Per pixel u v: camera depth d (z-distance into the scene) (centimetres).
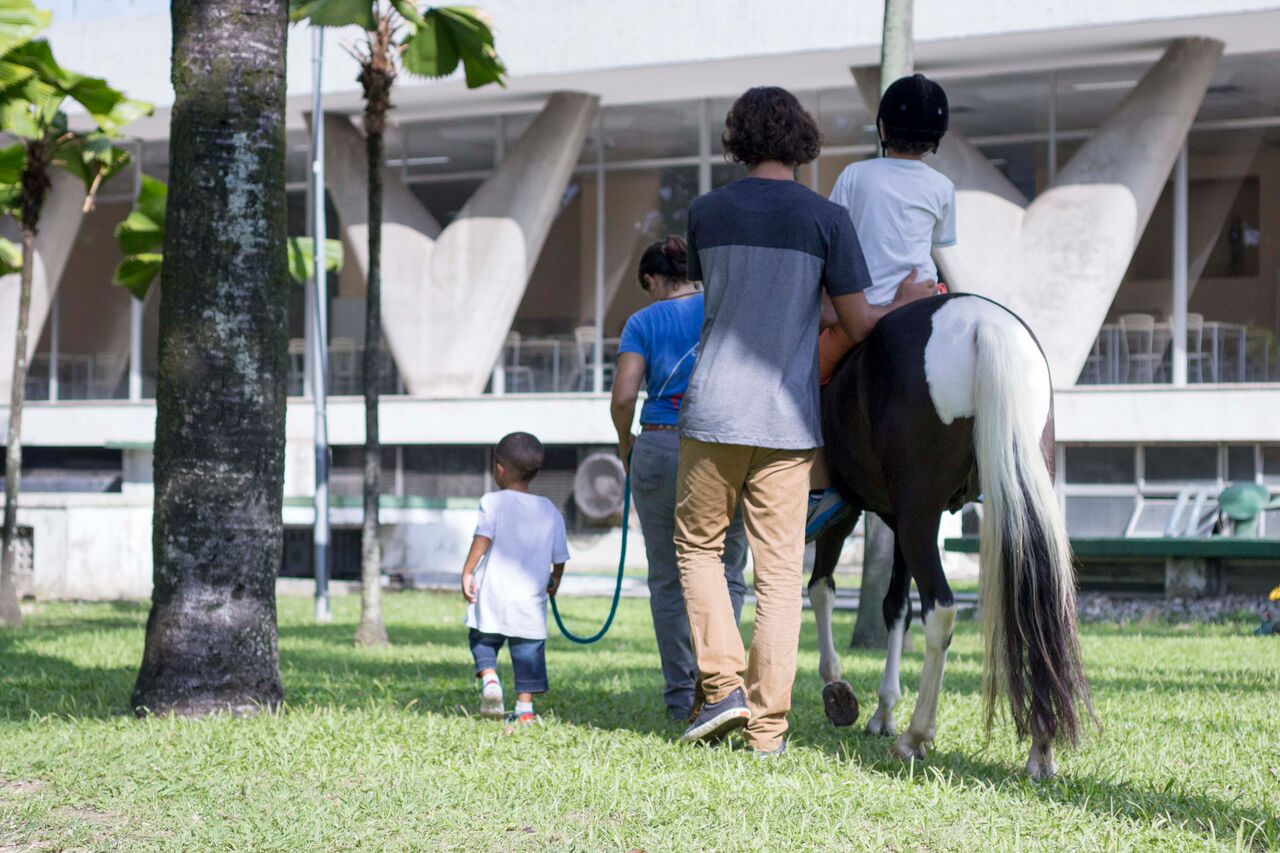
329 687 932
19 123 1515
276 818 491
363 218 3350
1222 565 1914
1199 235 2903
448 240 3288
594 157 3394
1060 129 2977
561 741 652
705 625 623
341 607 2153
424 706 823
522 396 3212
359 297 3494
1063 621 520
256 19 797
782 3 2839
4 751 631
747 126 627
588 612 2000
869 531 1398
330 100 3238
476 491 3359
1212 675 1072
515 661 758
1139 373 2911
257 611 786
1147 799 526
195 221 788
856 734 693
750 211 612
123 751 625
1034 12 2659
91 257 3934
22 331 1731
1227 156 2886
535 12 3014
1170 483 2833
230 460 781
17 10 1391
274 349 802
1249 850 450
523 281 3291
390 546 2812
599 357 3372
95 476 3597
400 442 3300
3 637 1463
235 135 790
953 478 571
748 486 622
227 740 650
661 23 2933
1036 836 468
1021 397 536
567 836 466
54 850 456
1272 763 617
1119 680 1020
